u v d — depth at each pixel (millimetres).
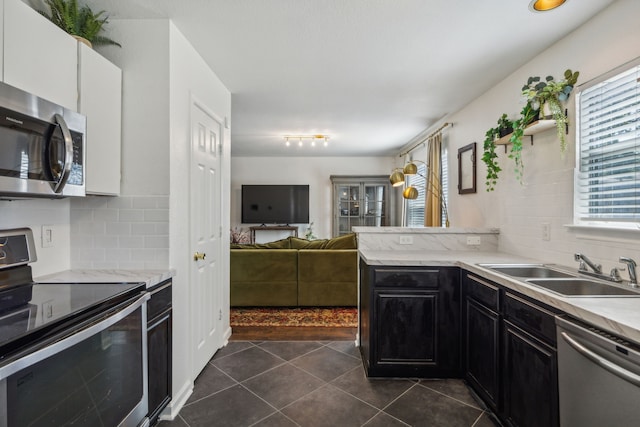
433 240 2803
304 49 2252
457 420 1824
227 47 2211
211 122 2555
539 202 2277
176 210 1936
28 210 1623
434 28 1990
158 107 1857
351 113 3781
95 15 1713
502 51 2268
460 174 3531
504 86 2742
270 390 2119
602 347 1078
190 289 2109
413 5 1767
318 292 3764
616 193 1733
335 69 2576
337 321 3412
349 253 3744
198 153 2281
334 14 1852
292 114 3803
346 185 6473
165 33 1869
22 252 1507
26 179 1214
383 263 2240
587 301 1260
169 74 1868
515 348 1610
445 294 2240
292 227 6605
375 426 1772
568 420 1235
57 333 1045
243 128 4504
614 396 1029
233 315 3584
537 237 2295
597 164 1847
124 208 1857
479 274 1962
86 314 1178
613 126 1745
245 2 1736
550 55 2195
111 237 1858
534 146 2326
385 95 3158
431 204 4324
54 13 1614
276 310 3758
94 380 1188
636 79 1620
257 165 6848
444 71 2607
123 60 1860
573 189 1971
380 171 6855
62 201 1828
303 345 2820
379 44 2186
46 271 1714
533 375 1462
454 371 2256
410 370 2262
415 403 1982
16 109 1177
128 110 1854
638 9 1575
